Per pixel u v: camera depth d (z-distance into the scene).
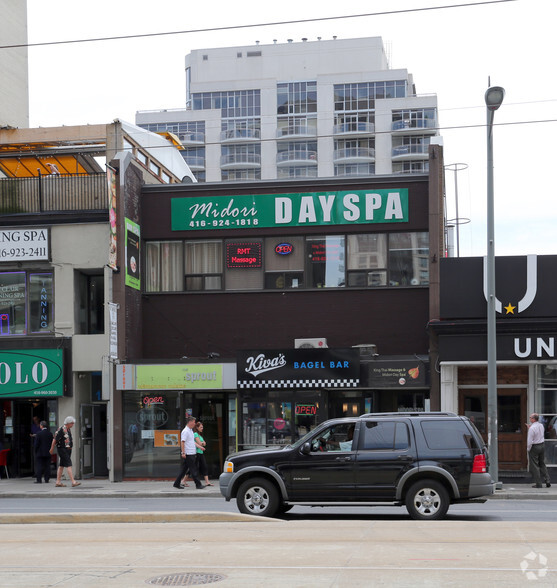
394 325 25.55
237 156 94.06
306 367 24.30
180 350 26.48
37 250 25.91
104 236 25.77
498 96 20.95
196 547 11.12
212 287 26.64
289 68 95.44
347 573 9.16
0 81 33.69
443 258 24.42
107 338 25.45
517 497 20.06
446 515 15.88
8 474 26.62
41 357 25.58
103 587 8.70
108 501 20.47
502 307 23.89
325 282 26.06
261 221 26.36
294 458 15.13
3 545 11.67
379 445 14.91
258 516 14.28
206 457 25.78
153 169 31.91
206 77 97.31
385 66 98.88
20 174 31.23
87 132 29.09
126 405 25.38
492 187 21.72
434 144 25.39
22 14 35.59
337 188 26.11
